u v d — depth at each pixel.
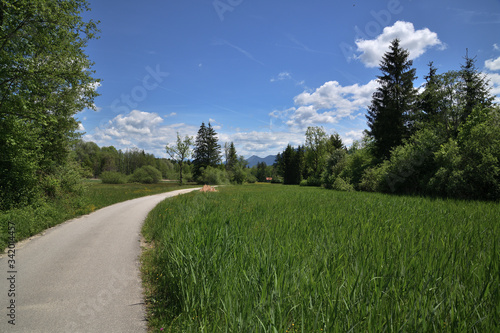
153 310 3.84
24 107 10.20
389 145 35.47
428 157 23.75
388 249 4.63
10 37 10.34
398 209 10.23
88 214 13.51
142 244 7.70
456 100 26.27
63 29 11.76
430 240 5.23
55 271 5.31
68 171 15.34
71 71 12.61
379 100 37.59
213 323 2.99
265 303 2.92
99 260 6.08
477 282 3.40
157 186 47.41
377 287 3.13
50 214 11.08
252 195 22.50
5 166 10.63
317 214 9.30
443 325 2.58
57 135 14.07
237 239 5.41
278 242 5.11
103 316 3.62
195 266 4.10
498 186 15.71
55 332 3.16
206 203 13.53
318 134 69.94
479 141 17.47
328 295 2.99
